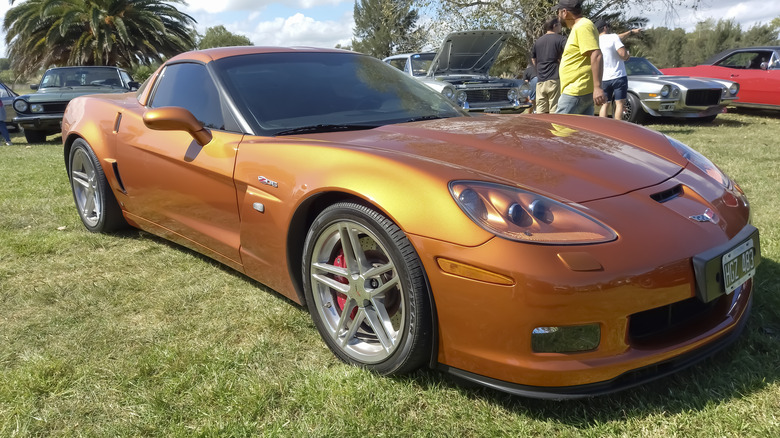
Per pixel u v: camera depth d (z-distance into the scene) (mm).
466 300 1685
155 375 2051
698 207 1903
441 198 1740
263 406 1847
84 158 3686
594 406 1785
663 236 1711
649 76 10461
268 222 2297
